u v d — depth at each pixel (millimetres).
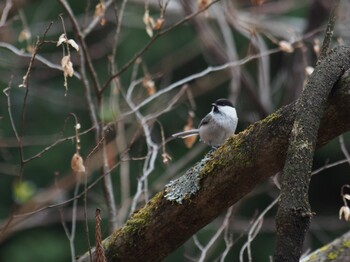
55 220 14445
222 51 12297
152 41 7941
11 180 18062
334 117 4477
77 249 17703
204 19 12305
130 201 10336
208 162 5102
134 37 18062
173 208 5277
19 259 17766
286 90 12203
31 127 18109
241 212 17875
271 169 4805
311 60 11844
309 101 4340
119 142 9289
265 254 16984
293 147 4199
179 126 17547
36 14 16500
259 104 12148
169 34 18203
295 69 12008
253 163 4812
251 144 4805
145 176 7961
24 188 9383
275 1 15867
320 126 4527
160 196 5402
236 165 4887
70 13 8008
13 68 13203
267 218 16641
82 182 10648
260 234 17141
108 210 8094
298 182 4078
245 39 17547
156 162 16062
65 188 10727
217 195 5059
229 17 11133
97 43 16406
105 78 17141
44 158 17828
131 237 5531
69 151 17922
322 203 19625
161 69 16156
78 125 6301
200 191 5121
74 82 17875
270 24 13352
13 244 17969
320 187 19531
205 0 8156
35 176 17781
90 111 8344
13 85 15219
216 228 13281
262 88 12164
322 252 6422
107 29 17062
